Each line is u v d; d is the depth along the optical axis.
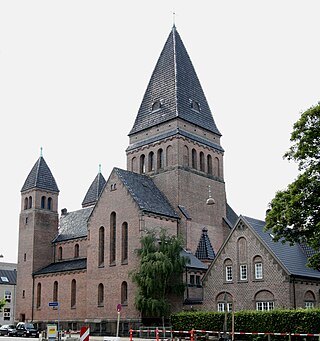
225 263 52.34
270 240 51.12
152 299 54.25
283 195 38.22
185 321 49.72
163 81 75.06
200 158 72.56
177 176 67.50
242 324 44.47
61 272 72.50
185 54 77.31
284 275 47.41
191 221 67.19
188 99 73.88
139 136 74.81
